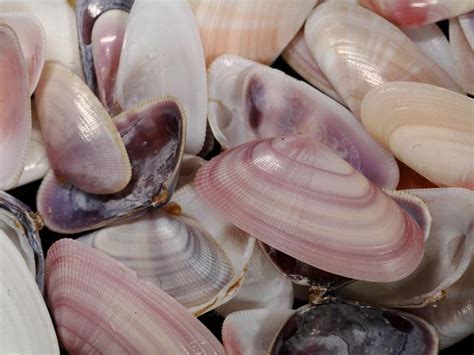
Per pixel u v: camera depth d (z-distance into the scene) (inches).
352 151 4.2
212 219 4.1
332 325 4.0
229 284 3.9
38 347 3.8
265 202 3.9
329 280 4.0
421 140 4.1
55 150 4.1
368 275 3.8
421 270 4.1
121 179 3.9
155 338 3.8
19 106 3.9
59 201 4.1
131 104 4.2
